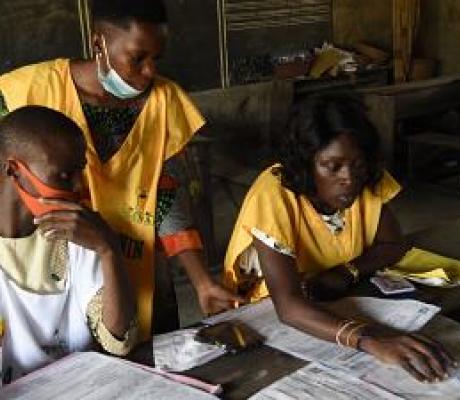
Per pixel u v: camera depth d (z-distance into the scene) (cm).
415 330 131
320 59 599
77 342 127
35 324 121
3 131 111
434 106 523
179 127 158
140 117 153
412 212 463
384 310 139
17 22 457
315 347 126
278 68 582
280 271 146
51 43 473
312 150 143
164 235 161
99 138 150
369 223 166
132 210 154
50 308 121
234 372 118
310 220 156
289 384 112
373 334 125
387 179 168
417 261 170
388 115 499
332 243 160
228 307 156
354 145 140
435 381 112
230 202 490
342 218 159
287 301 138
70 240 118
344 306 141
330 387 111
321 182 145
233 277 160
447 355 118
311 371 117
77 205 116
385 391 110
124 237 154
